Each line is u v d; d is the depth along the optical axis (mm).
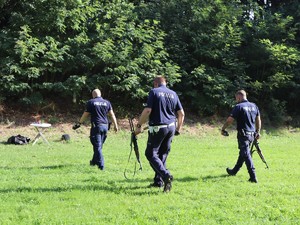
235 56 21406
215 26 21547
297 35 23609
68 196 5961
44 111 18328
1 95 17578
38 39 17297
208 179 7648
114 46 18375
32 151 12656
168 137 6504
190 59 20984
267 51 20984
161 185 6789
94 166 9102
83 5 18391
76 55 17938
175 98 6504
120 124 18547
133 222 4621
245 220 4789
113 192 6305
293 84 21578
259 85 20797
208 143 15656
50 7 17844
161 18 21203
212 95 19922
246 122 7785
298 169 9188
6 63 16594
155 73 18625
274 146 14797
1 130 16016
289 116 22219
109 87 19531
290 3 25062
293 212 5141
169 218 4832
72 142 15242
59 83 17406
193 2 21562
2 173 8227
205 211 5133
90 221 4691
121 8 19609
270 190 6559
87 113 9031
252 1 23469
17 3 18406
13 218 4836
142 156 11594
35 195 6008
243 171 8789
